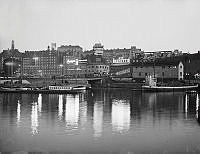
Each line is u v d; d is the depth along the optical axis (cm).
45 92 17112
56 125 7025
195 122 7350
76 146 5353
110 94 16250
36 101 12431
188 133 6209
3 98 13875
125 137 5909
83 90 17612
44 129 6594
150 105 10856
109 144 5466
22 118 7950
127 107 10312
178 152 5022
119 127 6794
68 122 7388
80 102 12044
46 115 8481
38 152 5053
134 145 5384
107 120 7656
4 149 5181
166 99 13075
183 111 9200
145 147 5288
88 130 6481
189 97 14025
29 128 6700
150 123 7238
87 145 5394
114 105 10944
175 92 17488
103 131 6388
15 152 5050
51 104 11319
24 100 12875
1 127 6788
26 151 5103
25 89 17250
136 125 7000
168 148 5234
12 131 6406
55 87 17225
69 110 9556
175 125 7000
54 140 5694
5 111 9306
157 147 5294
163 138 5850
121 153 5019
